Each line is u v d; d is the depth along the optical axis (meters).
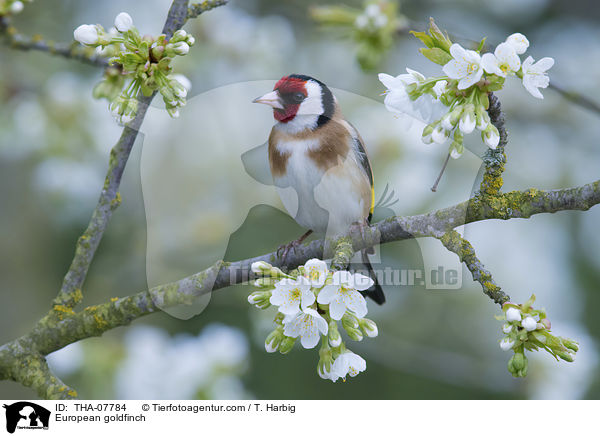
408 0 8.53
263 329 6.91
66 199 7.48
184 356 6.21
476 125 3.16
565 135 8.39
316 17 6.16
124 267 7.26
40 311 8.09
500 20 8.89
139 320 7.24
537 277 7.91
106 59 4.73
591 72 8.64
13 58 7.24
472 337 7.67
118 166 4.27
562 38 9.02
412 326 7.44
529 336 3.22
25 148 7.30
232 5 6.79
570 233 8.17
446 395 7.57
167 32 4.13
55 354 6.16
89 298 7.33
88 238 4.36
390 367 7.62
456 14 8.73
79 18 7.95
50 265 8.15
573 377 7.01
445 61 3.24
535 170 8.21
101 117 7.14
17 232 8.14
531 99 8.30
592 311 8.02
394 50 6.27
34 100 7.19
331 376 3.19
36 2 7.83
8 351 4.34
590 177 8.22
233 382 6.26
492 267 7.73
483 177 3.83
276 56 6.25
